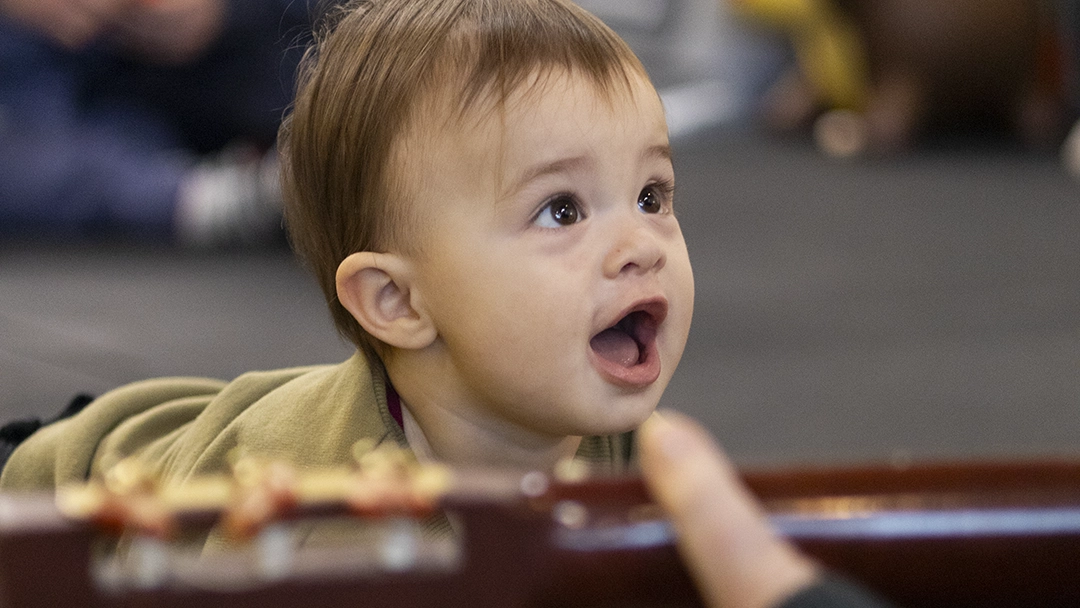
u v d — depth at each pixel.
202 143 7.01
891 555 0.79
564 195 1.56
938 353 4.97
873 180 8.35
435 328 1.65
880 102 9.20
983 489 0.83
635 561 0.74
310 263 1.86
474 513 0.73
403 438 1.67
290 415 1.72
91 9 6.57
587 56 1.60
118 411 2.03
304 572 0.71
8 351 4.59
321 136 1.73
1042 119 9.15
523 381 1.58
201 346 4.79
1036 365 4.81
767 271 6.25
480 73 1.57
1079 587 0.79
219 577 0.71
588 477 0.78
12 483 2.03
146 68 6.79
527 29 1.61
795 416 4.27
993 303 5.66
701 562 0.69
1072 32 9.51
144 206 6.61
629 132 1.58
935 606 0.80
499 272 1.56
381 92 1.65
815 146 9.52
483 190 1.57
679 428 0.75
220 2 6.64
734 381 4.67
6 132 6.71
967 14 8.82
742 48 10.99
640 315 1.59
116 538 0.74
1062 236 6.82
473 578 0.73
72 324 5.04
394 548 0.72
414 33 1.66
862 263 6.36
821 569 0.78
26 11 6.62
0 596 0.69
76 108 6.84
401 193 1.63
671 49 11.29
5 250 6.49
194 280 5.88
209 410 1.87
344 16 1.87
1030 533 0.79
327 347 4.82
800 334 5.24
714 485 0.71
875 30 9.09
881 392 4.51
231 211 6.57
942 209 7.49
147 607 0.70
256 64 6.79
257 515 0.70
